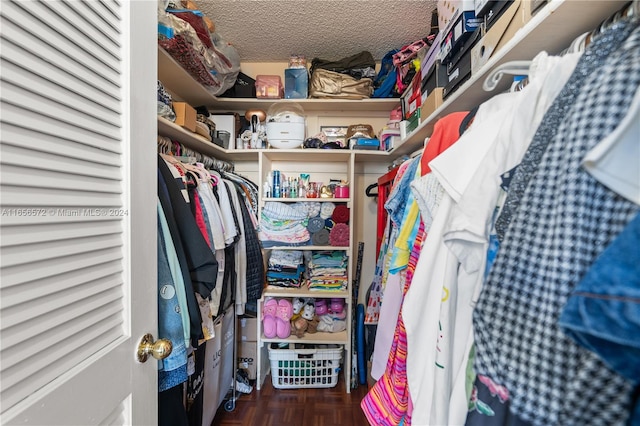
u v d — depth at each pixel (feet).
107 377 1.70
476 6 2.55
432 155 2.29
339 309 5.94
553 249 0.99
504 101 1.71
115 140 1.81
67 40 1.46
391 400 2.27
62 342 1.42
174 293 2.54
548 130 1.22
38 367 1.29
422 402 1.82
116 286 1.81
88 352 1.58
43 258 1.33
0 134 1.16
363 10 4.52
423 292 1.89
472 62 2.65
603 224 0.87
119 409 1.84
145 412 2.08
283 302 5.82
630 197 0.83
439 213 1.87
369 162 6.72
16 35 1.21
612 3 1.44
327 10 4.52
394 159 6.23
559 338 0.94
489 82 1.96
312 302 6.08
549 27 1.67
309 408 5.26
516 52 1.97
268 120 5.65
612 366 0.76
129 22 1.91
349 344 5.68
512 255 1.12
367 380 6.05
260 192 5.68
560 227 0.98
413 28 5.00
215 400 4.62
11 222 1.20
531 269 1.05
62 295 1.42
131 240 1.93
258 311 5.71
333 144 5.74
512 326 1.07
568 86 1.19
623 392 0.77
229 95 5.75
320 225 5.75
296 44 5.58
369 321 4.79
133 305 1.95
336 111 6.52
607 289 0.76
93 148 1.63
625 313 0.71
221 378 4.89
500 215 1.32
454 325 1.67
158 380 2.49
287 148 5.63
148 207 2.13
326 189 5.87
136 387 1.98
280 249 5.95
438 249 1.84
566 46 1.89
